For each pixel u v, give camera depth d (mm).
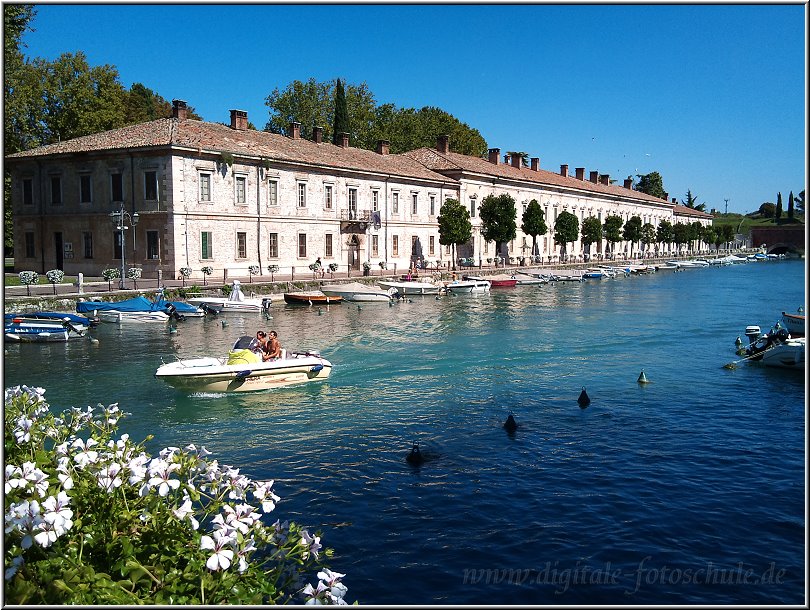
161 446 16734
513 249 92375
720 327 38531
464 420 19031
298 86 96250
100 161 52094
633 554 11289
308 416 19500
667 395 21938
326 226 62781
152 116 105125
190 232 50625
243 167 54562
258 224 56094
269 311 44281
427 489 13961
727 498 13516
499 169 91562
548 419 19125
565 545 11570
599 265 97438
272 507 7117
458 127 114938
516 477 14617
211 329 36438
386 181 69750
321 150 66188
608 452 16250
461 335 34844
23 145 67688
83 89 67750
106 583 6047
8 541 6074
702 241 160125
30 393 9492
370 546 11516
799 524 12383
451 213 72750
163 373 21000
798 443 16938
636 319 42250
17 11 42312
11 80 64688
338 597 6547
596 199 115875
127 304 37812
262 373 22094
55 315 33781
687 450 16391
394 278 60281
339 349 30203
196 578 6648
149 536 6781
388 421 18969
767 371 25750
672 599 9945
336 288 50812
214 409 20203
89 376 24438
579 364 27156
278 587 9117
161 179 49656
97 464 7238
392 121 106688
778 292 63938
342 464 15477
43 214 55312
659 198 154875
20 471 6723
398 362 27266
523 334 35281
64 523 6035
